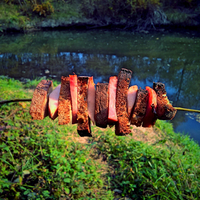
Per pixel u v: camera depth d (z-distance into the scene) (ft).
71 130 13.37
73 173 9.69
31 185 8.93
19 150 10.22
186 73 29.94
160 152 12.56
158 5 56.29
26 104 14.39
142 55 36.42
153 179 10.40
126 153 11.76
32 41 44.11
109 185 10.13
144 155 11.69
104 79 26.27
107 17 57.31
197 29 55.62
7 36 47.06
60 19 54.49
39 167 9.73
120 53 37.24
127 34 52.01
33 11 54.03
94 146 12.42
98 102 4.35
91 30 56.08
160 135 15.57
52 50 38.40
